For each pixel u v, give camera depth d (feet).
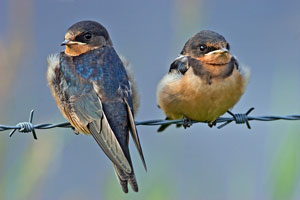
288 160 35.12
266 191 35.68
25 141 37.47
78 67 36.55
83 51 37.63
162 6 57.77
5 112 37.68
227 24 61.57
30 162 36.06
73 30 37.78
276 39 60.08
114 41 56.70
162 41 55.83
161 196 36.37
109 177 35.73
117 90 35.65
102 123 34.50
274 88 37.22
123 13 59.36
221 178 44.93
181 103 38.73
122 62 37.65
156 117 52.31
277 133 36.01
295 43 59.47
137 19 59.26
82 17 58.44
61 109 36.96
